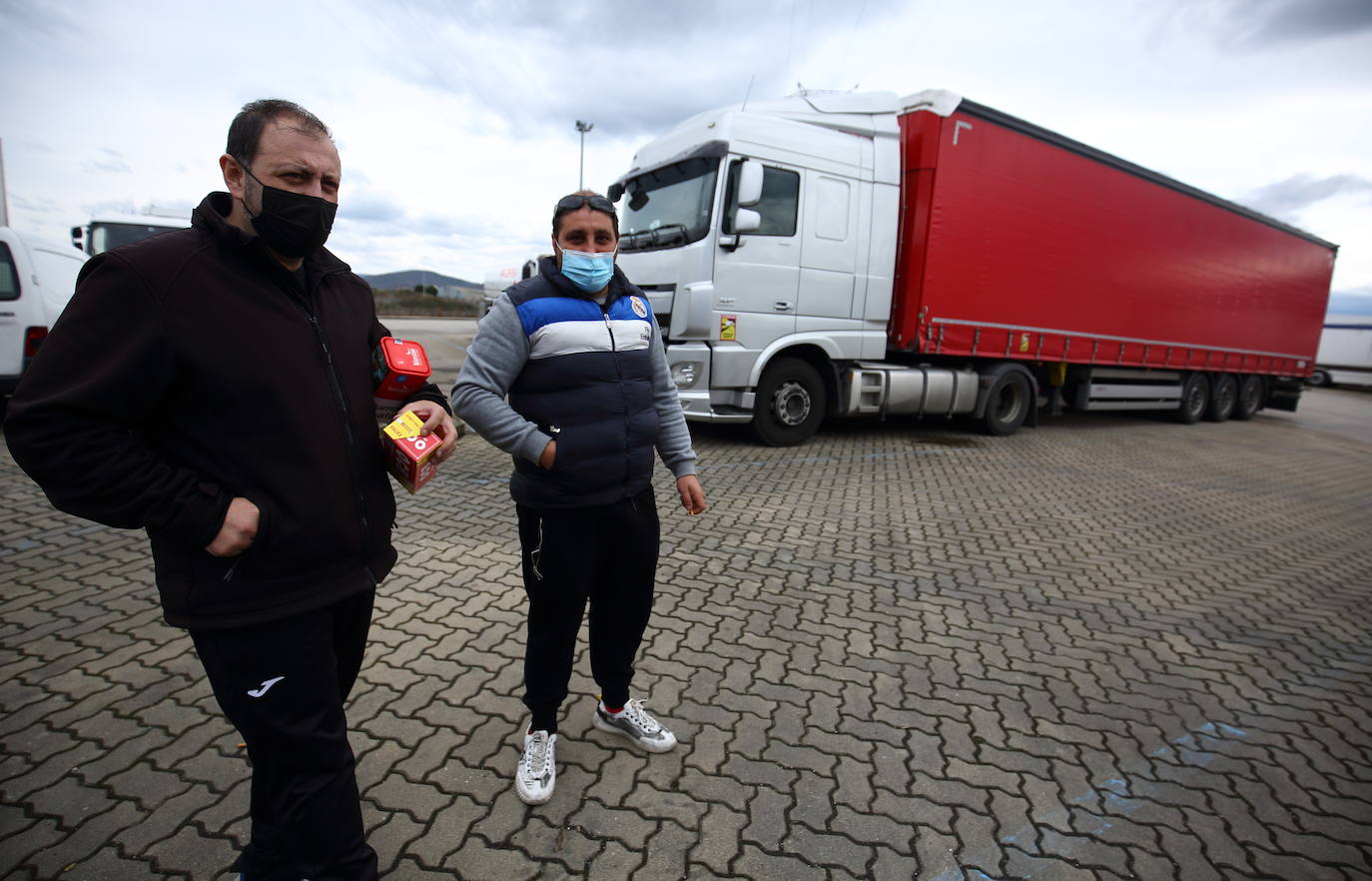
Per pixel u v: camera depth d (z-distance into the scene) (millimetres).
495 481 5539
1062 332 8727
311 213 1251
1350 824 2160
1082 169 8406
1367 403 23562
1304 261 12906
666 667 2838
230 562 1267
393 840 1855
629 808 2029
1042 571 4230
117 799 1939
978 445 8234
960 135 7133
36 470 1095
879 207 7062
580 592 1956
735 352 6438
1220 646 3365
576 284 1868
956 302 7477
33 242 6105
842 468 6539
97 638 2781
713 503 5195
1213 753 2494
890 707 2645
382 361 1504
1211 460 8750
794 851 1903
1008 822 2068
